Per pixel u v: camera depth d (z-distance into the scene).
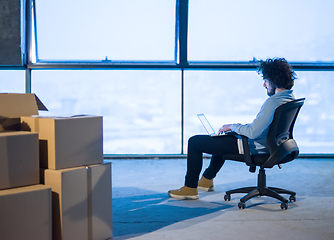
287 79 2.49
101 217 1.92
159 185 3.26
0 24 4.38
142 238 1.98
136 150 5.25
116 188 3.15
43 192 1.67
